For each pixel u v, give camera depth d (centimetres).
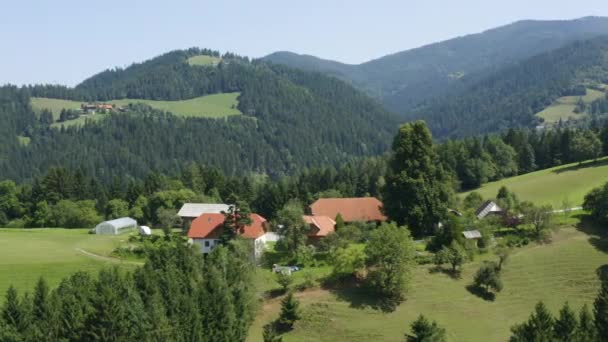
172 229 12788
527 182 15838
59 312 5681
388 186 10512
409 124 10644
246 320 6625
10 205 17112
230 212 9869
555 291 7931
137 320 5634
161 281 6588
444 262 8462
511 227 10044
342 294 7738
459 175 16650
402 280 7644
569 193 13912
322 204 11506
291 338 6850
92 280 6750
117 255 9856
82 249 10275
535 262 8650
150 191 17425
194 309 6022
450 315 7338
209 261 7531
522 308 7581
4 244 10544
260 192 17125
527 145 18300
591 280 8088
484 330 7000
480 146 17438
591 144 16412
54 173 17362
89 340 5441
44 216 15562
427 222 10138
